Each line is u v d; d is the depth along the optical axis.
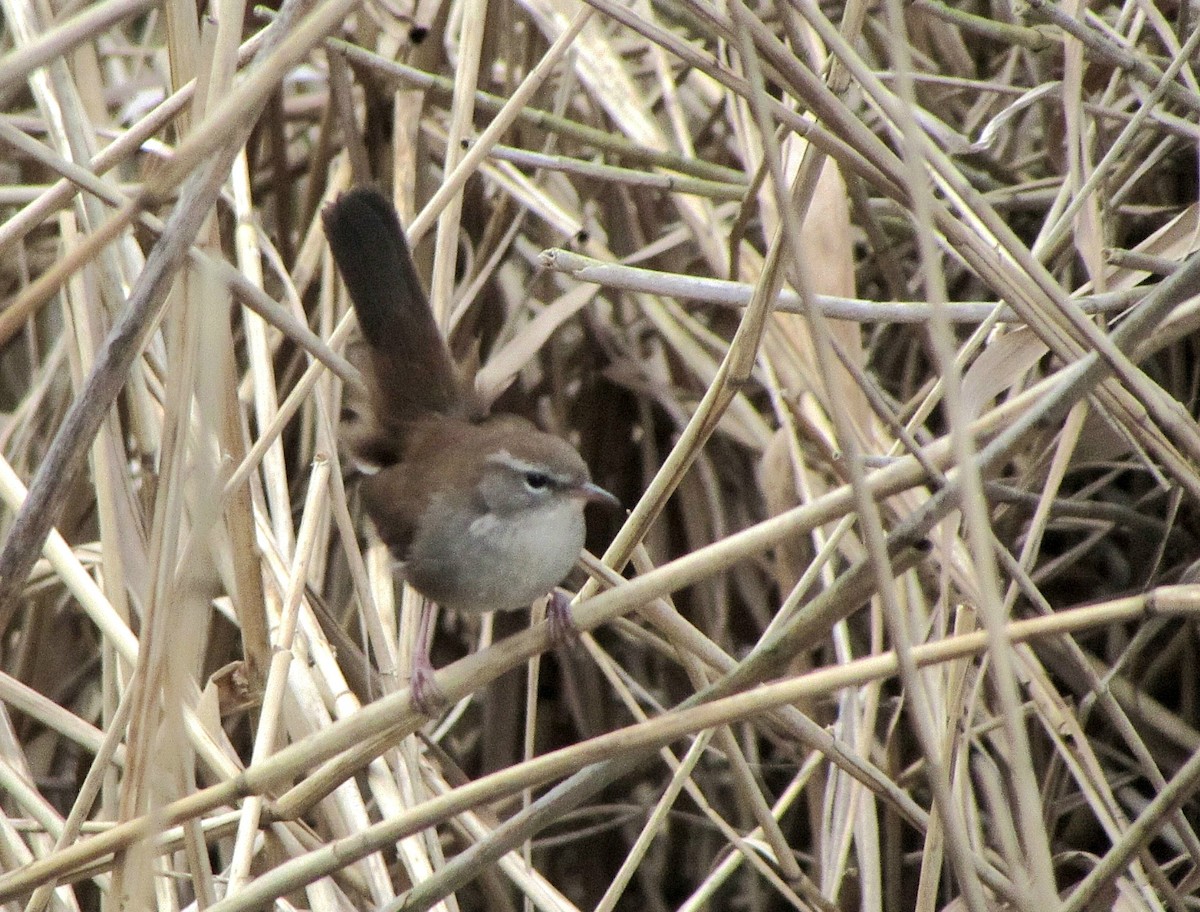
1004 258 6.77
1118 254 7.28
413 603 7.57
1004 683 4.14
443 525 6.02
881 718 8.59
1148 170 8.30
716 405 5.93
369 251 6.45
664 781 9.91
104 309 7.71
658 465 9.88
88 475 8.98
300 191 11.05
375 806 7.66
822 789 8.33
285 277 8.29
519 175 9.40
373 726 5.34
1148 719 8.18
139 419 7.33
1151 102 6.90
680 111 9.62
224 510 6.64
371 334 6.50
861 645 8.88
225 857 7.80
